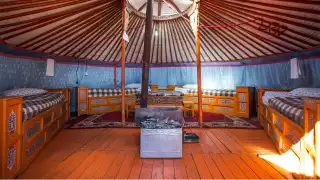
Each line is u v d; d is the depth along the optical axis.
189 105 4.81
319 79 3.52
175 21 4.66
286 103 2.31
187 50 5.63
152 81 6.57
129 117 4.53
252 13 3.28
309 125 1.47
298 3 2.59
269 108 2.90
